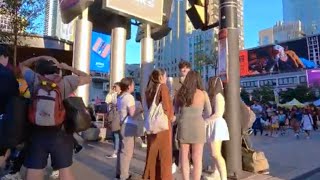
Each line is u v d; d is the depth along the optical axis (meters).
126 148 6.08
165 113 5.29
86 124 3.99
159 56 132.00
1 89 4.02
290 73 98.38
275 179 6.77
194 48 105.75
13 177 5.53
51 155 3.90
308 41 82.38
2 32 16.23
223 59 6.76
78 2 14.12
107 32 18.36
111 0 13.67
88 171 7.01
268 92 87.31
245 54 91.44
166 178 5.33
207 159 8.37
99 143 11.97
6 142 3.66
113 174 6.75
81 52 14.45
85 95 14.26
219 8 6.95
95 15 16.55
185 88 5.21
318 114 32.12
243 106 7.21
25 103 3.79
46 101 3.76
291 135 19.73
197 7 7.10
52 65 4.04
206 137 5.83
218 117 5.77
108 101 10.76
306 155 10.17
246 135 7.45
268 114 21.83
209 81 5.93
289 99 81.88
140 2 14.84
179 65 5.69
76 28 14.63
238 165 6.64
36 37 22.31
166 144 5.39
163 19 16.72
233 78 6.69
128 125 6.07
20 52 16.84
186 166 5.24
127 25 16.92
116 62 15.95
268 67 87.25
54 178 5.94
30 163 3.77
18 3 16.16
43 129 3.79
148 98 5.41
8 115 3.70
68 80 4.15
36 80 3.90
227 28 6.76
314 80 80.94
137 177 6.43
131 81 6.20
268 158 9.48
